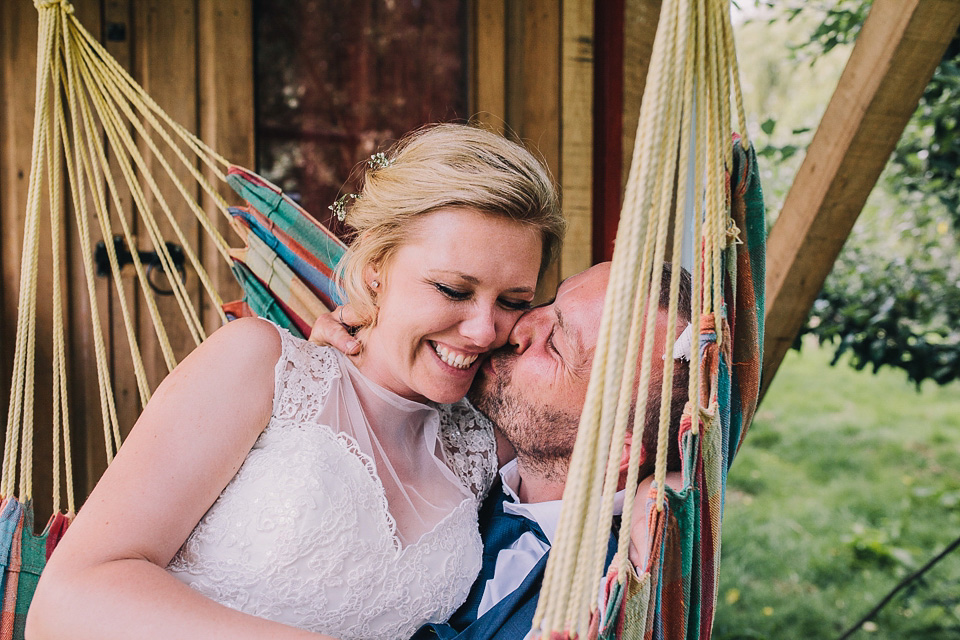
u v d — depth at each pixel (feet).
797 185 5.55
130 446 3.02
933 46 4.78
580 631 2.03
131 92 4.49
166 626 2.64
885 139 5.15
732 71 2.55
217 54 6.68
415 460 3.82
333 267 4.73
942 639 9.91
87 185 6.58
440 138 3.50
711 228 2.79
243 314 4.97
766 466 16.15
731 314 3.15
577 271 7.20
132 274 6.70
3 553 3.69
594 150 7.26
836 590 11.24
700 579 3.13
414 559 3.43
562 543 2.01
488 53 7.11
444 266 3.31
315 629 3.23
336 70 7.16
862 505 14.17
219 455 3.12
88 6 6.43
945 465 16.07
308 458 3.24
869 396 20.62
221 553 3.15
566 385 3.63
